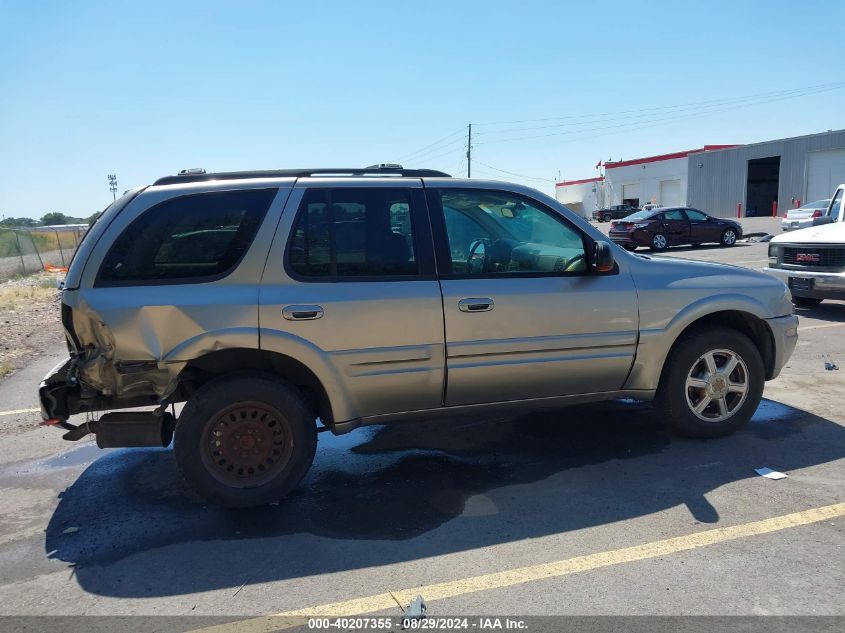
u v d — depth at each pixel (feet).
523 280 13.50
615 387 14.55
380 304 12.50
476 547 10.88
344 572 10.24
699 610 8.94
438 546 10.96
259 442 12.46
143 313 11.59
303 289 12.25
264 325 11.95
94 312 11.54
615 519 11.69
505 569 10.16
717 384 15.08
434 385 13.12
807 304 33.45
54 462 15.37
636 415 17.37
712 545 10.67
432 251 13.07
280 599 9.55
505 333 13.28
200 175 12.78
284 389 12.34
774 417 16.92
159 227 12.01
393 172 14.06
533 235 13.89
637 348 14.26
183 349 11.69
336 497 13.00
